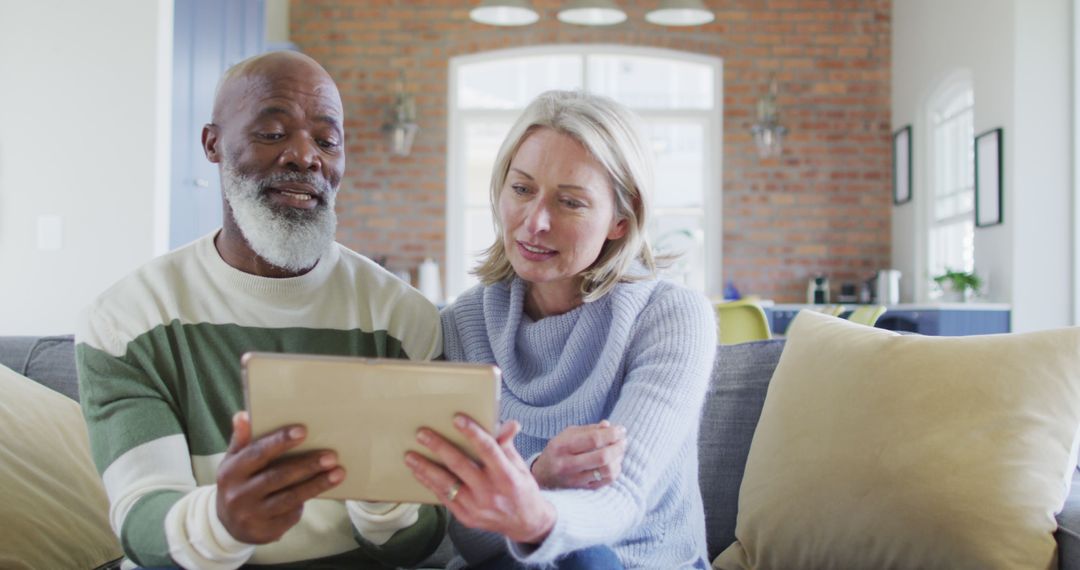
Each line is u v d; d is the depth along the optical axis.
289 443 1.01
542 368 1.56
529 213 1.45
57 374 1.90
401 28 7.73
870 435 1.64
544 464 1.26
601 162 1.44
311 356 1.01
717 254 7.67
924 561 1.56
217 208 4.93
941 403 1.61
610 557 1.28
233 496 1.05
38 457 1.65
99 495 1.71
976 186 6.09
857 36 7.65
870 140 7.64
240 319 1.51
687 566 1.48
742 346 2.01
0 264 3.93
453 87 7.76
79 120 3.95
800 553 1.68
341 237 7.71
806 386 1.78
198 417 1.44
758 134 7.50
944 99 6.90
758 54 7.65
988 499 1.53
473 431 1.00
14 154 3.94
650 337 1.48
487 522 1.05
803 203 7.64
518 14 6.51
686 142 7.85
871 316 3.44
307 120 1.49
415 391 1.00
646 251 1.59
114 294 1.47
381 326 1.58
